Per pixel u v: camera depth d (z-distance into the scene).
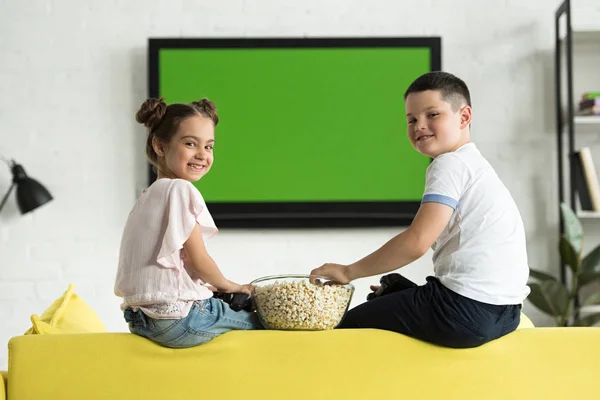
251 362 1.67
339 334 1.69
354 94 4.17
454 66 4.21
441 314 1.73
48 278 4.14
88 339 1.67
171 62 4.13
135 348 1.67
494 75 4.21
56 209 4.14
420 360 1.69
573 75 4.23
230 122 4.17
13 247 4.13
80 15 4.16
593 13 4.21
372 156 4.19
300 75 4.16
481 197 1.83
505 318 1.75
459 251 1.81
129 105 4.17
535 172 4.22
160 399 1.65
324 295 1.75
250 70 4.15
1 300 4.12
